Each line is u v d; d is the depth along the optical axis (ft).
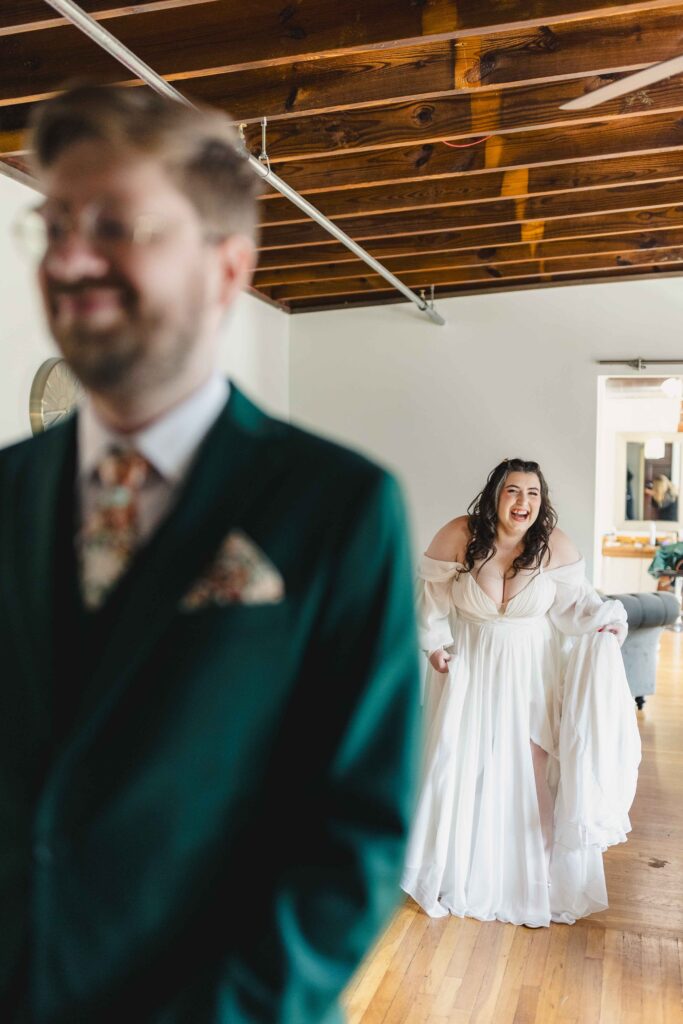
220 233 2.41
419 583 11.05
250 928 2.31
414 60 10.35
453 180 14.78
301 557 2.38
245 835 2.40
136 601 2.33
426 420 21.31
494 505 10.44
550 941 9.91
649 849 12.35
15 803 2.43
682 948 9.76
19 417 12.50
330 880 2.30
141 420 2.49
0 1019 2.44
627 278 19.92
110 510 2.48
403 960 9.51
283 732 2.43
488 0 8.79
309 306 22.04
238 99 10.93
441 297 21.13
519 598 10.55
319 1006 2.28
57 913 2.35
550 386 20.51
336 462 2.48
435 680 11.02
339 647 2.41
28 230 2.38
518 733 10.55
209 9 9.62
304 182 13.96
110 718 2.32
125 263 2.24
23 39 10.27
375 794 2.39
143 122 2.27
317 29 9.27
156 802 2.30
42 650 2.44
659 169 13.85
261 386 20.81
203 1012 2.21
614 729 10.48
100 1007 2.36
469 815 10.57
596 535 20.47
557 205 15.64
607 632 10.62
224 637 2.30
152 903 2.34
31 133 2.38
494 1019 8.41
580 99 8.40
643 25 9.72
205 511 2.41
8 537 2.62
